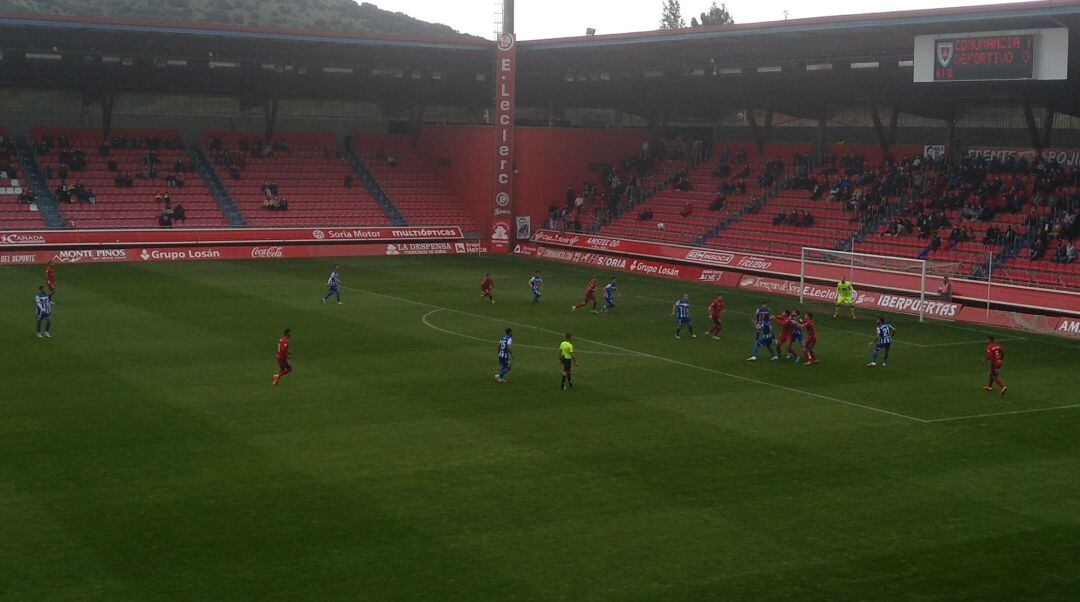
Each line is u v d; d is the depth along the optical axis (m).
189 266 67.19
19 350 39.22
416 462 26.41
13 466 25.45
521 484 24.86
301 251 74.50
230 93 85.56
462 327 46.34
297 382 34.94
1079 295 48.84
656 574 19.83
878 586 19.47
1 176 75.19
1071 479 26.00
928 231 63.19
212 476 24.97
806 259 62.81
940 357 42.00
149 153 80.50
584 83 83.31
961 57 53.28
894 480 25.72
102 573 19.34
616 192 82.25
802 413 32.25
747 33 61.94
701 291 61.50
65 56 75.81
